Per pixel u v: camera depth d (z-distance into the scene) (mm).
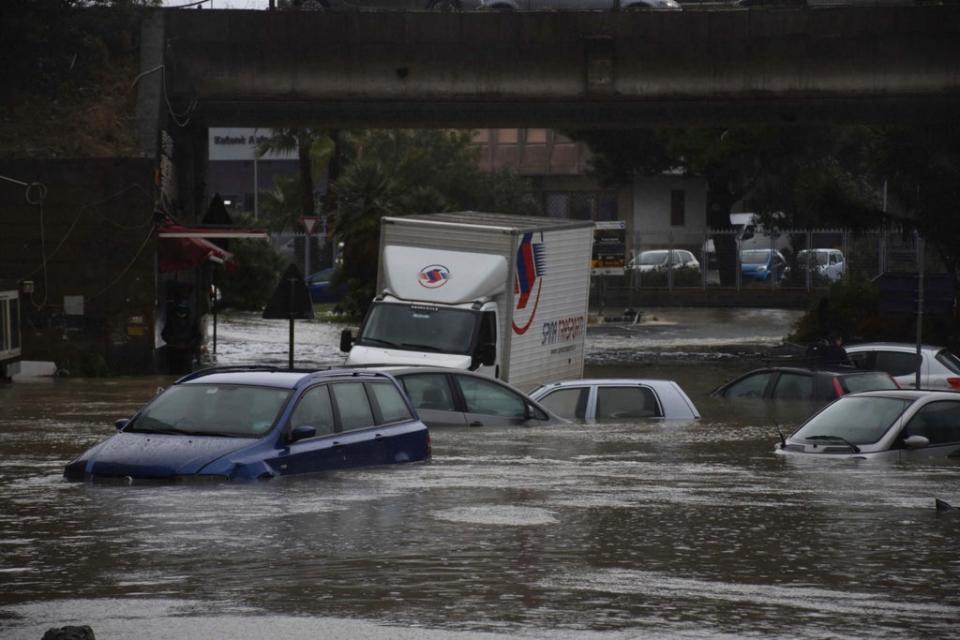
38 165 75688
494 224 60031
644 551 21391
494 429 40594
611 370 78812
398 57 89125
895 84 88688
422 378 40500
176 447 28203
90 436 39219
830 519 24688
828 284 125188
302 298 63000
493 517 24438
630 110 93250
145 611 16922
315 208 167250
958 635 16016
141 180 75625
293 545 21469
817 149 143625
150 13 89875
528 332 59219
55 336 75688
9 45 86938
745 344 99562
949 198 89500
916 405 35031
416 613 16891
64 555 20562
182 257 78000
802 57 89000
